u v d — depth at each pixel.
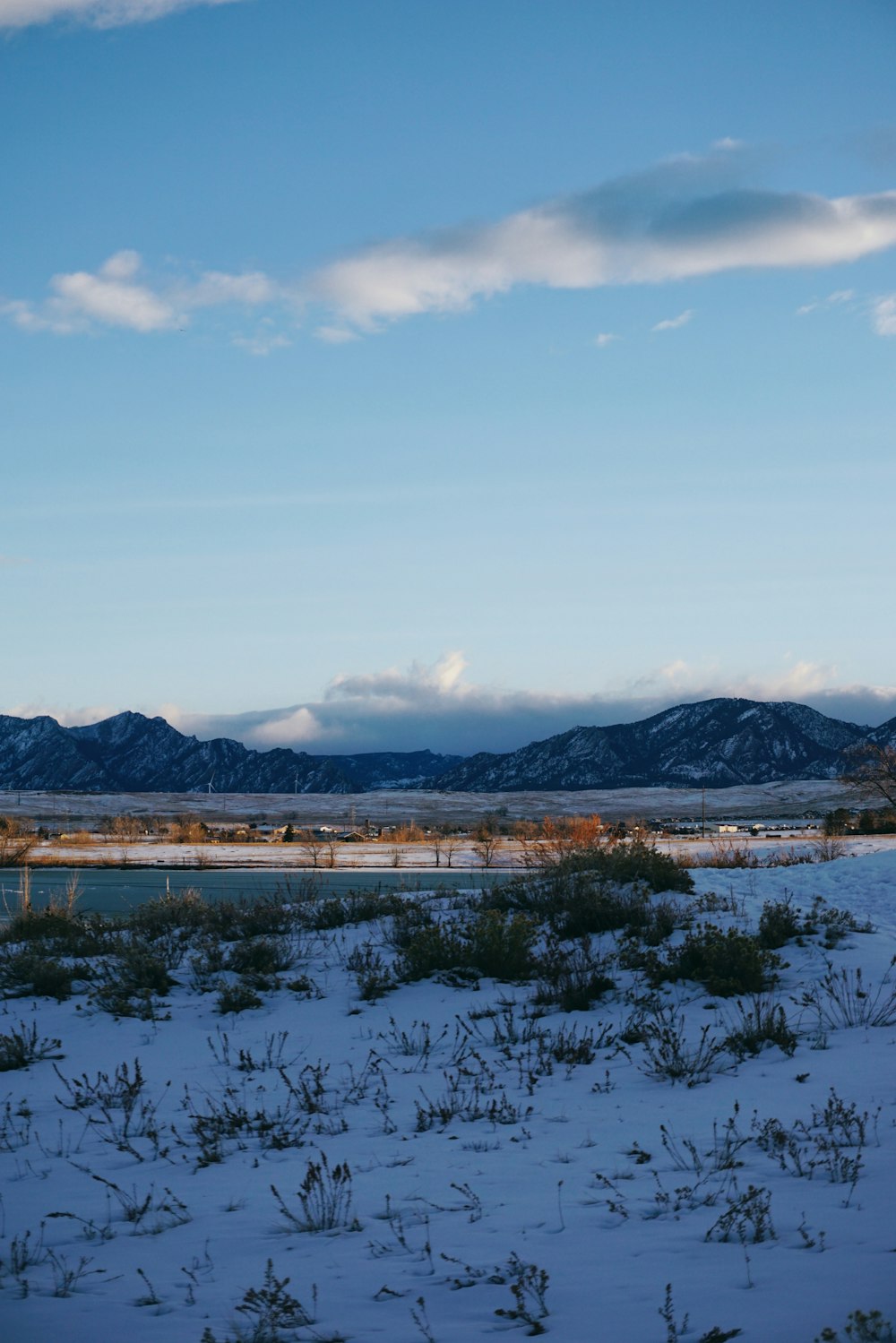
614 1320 4.70
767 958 14.06
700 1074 9.91
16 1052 12.12
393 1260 5.77
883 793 96.19
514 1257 5.50
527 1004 13.55
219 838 119.12
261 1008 14.22
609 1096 9.54
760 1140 7.61
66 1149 8.75
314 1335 4.75
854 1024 11.45
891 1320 4.33
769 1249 5.49
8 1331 4.92
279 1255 5.99
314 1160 8.06
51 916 21.92
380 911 20.73
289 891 24.83
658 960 14.44
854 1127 7.82
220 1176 7.79
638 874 21.17
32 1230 6.72
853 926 16.70
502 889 20.95
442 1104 9.39
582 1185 6.98
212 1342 4.58
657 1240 5.79
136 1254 6.15
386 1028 12.82
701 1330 4.48
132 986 15.47
